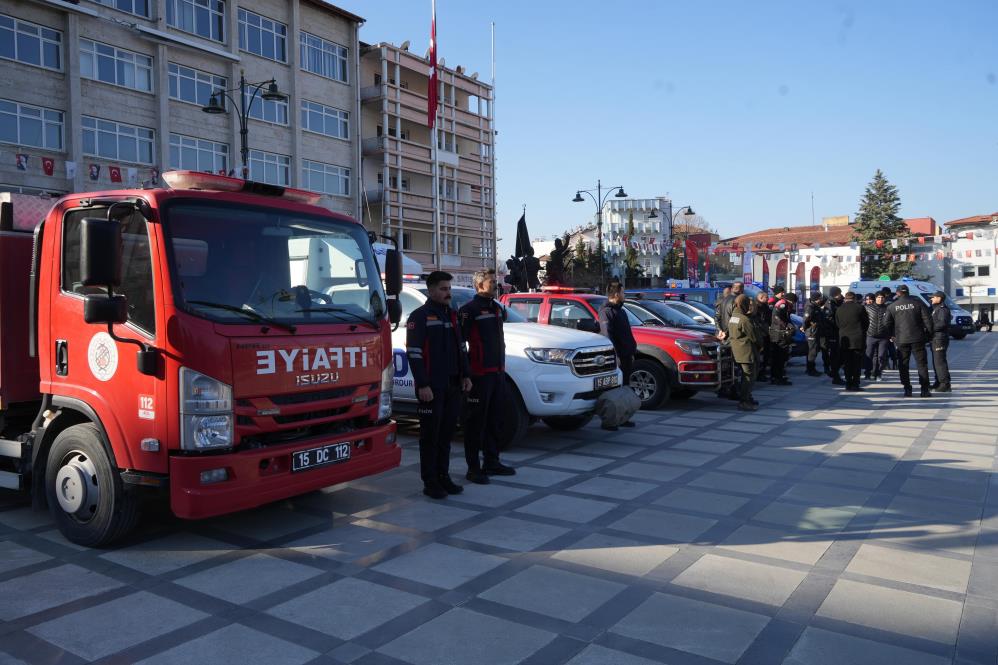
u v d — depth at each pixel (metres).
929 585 4.27
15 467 5.51
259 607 3.96
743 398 11.20
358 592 4.17
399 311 6.18
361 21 37.31
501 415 6.97
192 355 4.50
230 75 30.56
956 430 9.40
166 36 27.25
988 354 23.34
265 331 4.84
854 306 13.58
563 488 6.52
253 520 5.58
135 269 4.70
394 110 40.94
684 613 3.88
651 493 6.34
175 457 4.46
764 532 5.27
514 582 4.31
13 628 3.71
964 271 63.06
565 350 8.06
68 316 5.02
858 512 5.77
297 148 33.66
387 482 6.77
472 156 48.16
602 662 3.35
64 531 5.04
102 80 25.80
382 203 40.72
